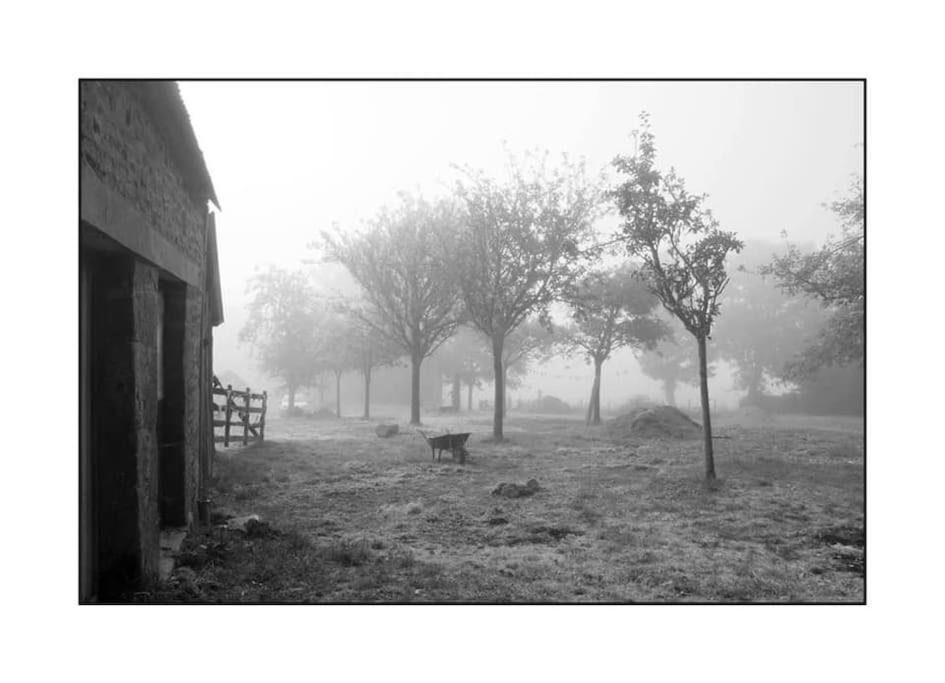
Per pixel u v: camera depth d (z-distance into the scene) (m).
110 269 5.18
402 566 6.96
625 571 6.84
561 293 21.86
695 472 13.16
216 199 8.48
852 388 37.41
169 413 7.75
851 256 17.75
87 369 5.01
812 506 10.10
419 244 27.05
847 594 6.08
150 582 5.49
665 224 12.53
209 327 11.46
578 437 21.59
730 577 6.63
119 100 4.78
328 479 13.03
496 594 6.05
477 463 15.55
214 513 9.16
